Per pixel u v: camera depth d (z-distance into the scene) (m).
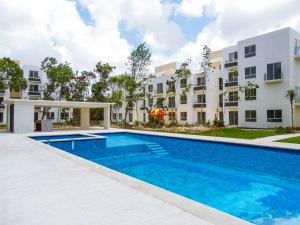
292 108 23.56
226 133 19.17
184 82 35.91
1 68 30.81
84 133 19.12
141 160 12.50
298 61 25.38
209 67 32.84
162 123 29.97
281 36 24.97
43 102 20.36
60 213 3.67
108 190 4.74
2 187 4.99
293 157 10.90
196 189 7.61
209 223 3.22
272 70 25.58
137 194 4.49
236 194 7.08
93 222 3.35
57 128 25.48
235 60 31.20
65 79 35.06
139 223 3.28
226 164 11.19
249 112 27.64
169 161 12.18
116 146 15.73
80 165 7.11
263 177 8.94
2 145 11.66
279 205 6.18
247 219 5.36
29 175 5.95
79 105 22.23
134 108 45.62
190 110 35.03
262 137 15.70
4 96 40.22
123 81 33.94
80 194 4.52
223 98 32.28
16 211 3.76
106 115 24.34
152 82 40.97
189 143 15.45
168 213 3.59
